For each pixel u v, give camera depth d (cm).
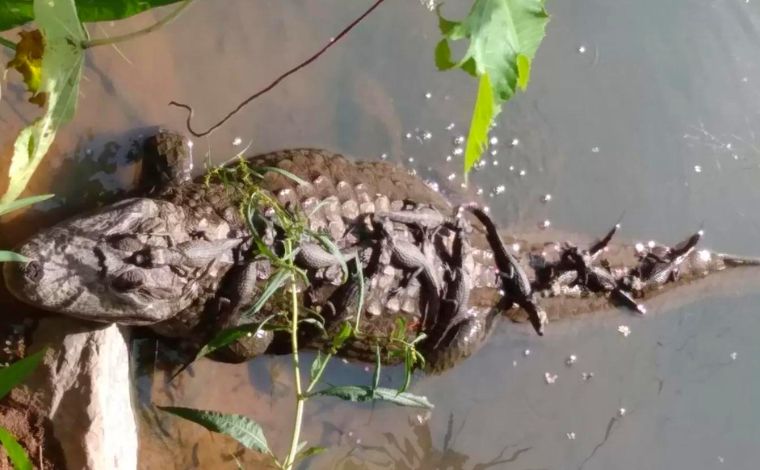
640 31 294
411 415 270
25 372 205
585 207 287
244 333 233
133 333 251
